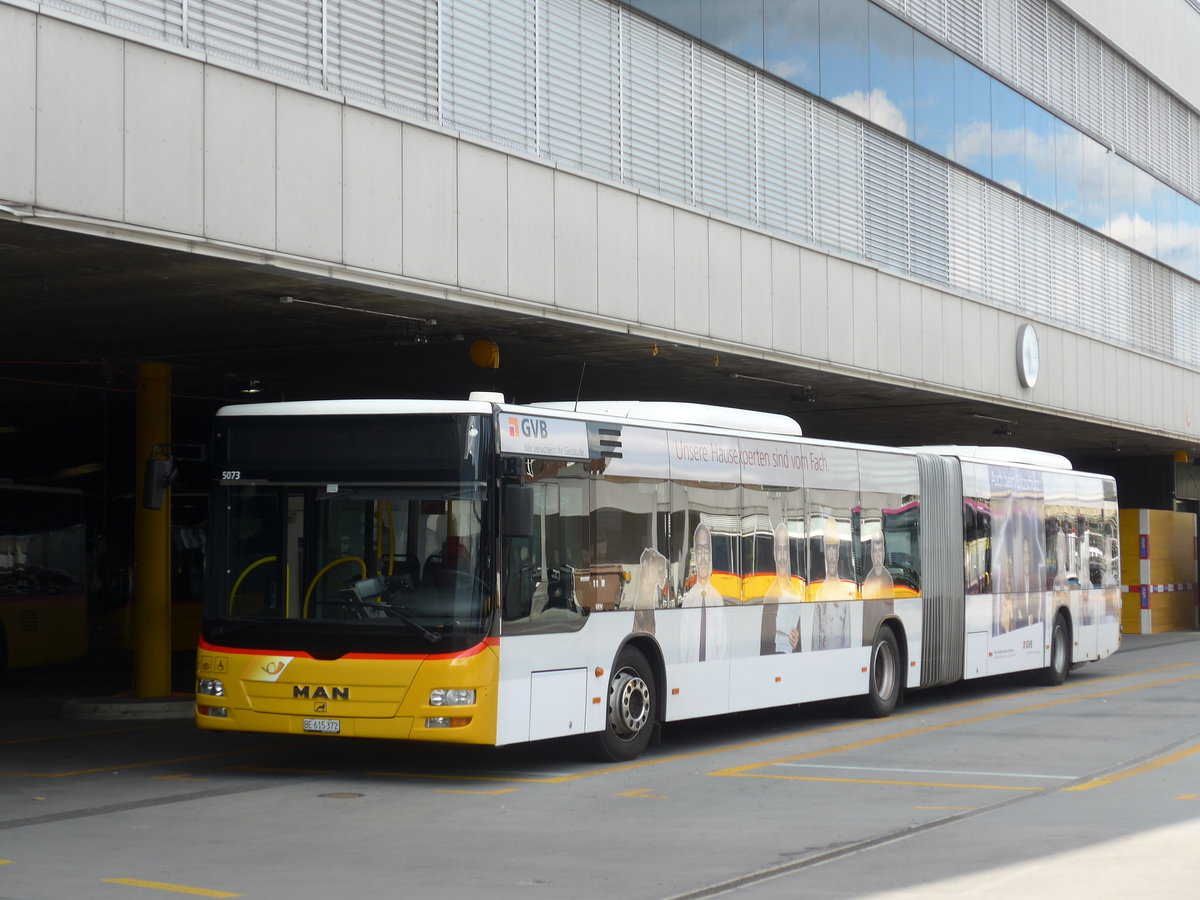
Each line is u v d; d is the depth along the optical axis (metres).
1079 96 29.91
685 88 18.41
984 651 19.70
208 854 8.95
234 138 12.04
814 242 20.83
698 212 17.69
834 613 16.27
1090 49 30.56
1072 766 12.90
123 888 7.92
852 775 12.43
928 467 18.66
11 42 10.41
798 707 18.48
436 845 9.25
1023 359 25.64
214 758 13.80
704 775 12.44
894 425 28.86
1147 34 33.16
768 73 19.97
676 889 7.90
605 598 12.88
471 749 14.24
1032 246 27.48
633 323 16.55
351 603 11.76
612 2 17.20
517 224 14.95
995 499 20.34
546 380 20.98
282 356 18.25
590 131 16.75
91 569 29.12
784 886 7.95
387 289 13.51
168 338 16.77
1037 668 21.39
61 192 10.71
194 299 14.05
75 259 11.99
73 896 7.71
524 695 11.89
